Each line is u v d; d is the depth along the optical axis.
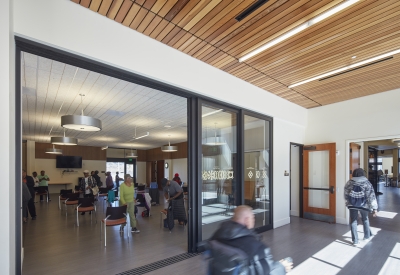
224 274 1.49
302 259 3.69
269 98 5.58
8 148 1.94
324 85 5.14
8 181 1.93
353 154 6.36
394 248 4.14
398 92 5.30
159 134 10.73
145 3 2.67
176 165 14.34
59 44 2.52
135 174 17.56
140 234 5.02
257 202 5.26
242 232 1.63
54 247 4.19
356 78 4.73
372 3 2.57
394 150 15.77
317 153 6.61
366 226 4.57
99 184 11.23
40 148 13.54
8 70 1.96
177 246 4.24
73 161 14.37
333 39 3.32
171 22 3.02
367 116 5.78
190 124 4.06
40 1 2.43
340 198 6.10
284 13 2.81
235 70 4.43
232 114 4.86
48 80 4.38
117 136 11.29
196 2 2.64
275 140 5.82
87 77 4.25
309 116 6.96
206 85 4.12
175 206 5.41
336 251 4.02
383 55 3.71
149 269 3.30
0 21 1.95
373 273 3.21
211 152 4.31
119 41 3.02
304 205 6.68
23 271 3.23
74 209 7.96
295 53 3.75
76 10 2.67
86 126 4.82
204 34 3.28
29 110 6.46
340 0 2.57
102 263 3.50
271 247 4.22
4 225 1.90
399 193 12.47
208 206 4.20
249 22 3.00
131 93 5.12
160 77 3.45
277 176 5.80
